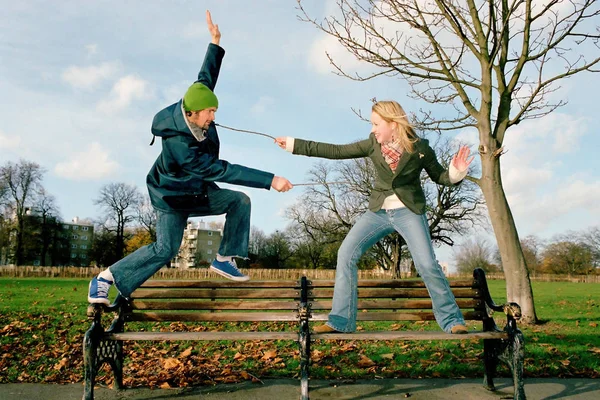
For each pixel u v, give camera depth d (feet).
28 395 13.05
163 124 11.75
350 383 14.51
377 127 12.34
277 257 250.78
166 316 13.56
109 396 13.06
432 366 16.52
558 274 240.53
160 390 13.65
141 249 12.29
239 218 13.26
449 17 29.27
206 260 339.77
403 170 12.21
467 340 21.65
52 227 208.64
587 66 27.48
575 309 41.81
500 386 14.24
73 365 16.81
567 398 12.99
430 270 12.03
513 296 29.68
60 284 84.89
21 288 68.13
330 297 14.15
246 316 13.58
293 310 14.05
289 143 12.94
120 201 222.69
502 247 30.19
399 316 14.12
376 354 18.58
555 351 19.33
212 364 16.92
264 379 14.92
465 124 31.30
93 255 227.81
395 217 12.47
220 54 13.82
